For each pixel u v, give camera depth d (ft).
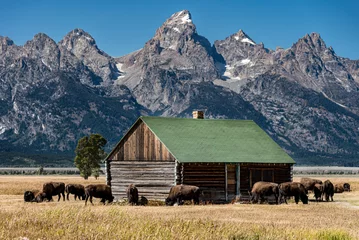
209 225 94.73
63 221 91.56
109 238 76.33
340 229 99.35
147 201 186.91
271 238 85.35
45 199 183.93
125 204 181.16
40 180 441.68
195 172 193.16
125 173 207.00
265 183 186.80
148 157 201.57
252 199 187.83
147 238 76.54
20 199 192.65
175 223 95.91
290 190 182.80
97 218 99.55
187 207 159.84
